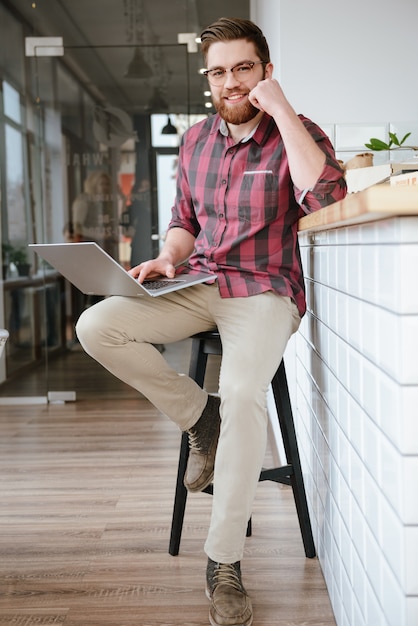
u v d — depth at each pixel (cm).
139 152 488
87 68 485
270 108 190
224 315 199
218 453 183
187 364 492
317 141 202
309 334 229
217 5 481
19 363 496
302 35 309
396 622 113
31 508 272
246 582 204
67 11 484
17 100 486
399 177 182
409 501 107
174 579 207
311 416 227
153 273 217
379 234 119
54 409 472
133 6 482
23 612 189
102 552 228
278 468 213
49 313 495
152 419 430
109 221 491
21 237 493
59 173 489
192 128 226
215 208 211
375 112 310
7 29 484
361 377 138
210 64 203
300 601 192
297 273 209
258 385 182
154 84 484
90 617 186
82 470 323
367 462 134
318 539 216
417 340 106
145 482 302
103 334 197
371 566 133
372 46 308
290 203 206
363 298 134
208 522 252
